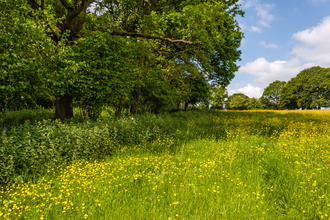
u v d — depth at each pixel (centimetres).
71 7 916
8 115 1038
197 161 499
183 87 1794
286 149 586
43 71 742
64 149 504
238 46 2028
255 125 1109
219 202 309
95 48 905
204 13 1171
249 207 296
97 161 506
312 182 369
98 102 948
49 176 415
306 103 6219
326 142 651
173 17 1119
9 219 262
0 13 651
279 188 361
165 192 338
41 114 1214
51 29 986
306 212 292
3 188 364
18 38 662
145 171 435
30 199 318
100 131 601
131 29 1470
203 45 1263
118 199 320
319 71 5991
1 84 655
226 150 593
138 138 693
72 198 323
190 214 281
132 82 1075
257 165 468
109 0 1363
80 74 853
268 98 7606
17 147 420
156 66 1582
